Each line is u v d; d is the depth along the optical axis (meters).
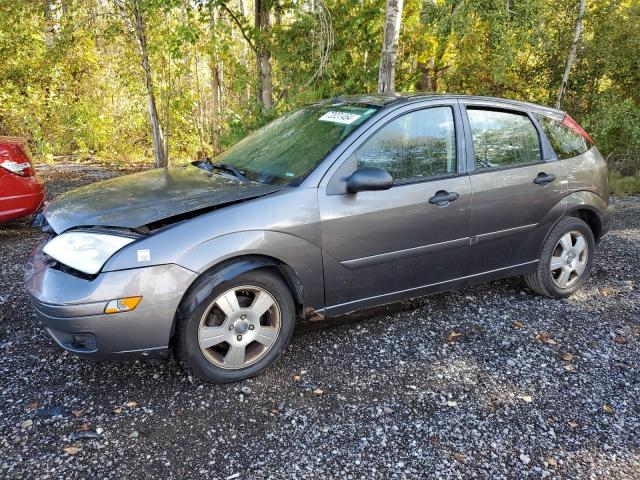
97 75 13.25
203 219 2.87
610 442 2.65
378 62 8.77
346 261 3.29
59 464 2.43
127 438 2.61
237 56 11.79
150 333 2.78
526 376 3.23
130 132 13.49
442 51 9.41
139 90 11.80
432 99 3.68
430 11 8.37
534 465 2.48
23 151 5.52
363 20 8.38
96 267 2.73
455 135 3.71
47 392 2.98
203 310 2.90
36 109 12.38
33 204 5.53
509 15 7.50
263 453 2.53
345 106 3.80
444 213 3.56
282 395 2.99
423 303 4.22
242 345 3.07
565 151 4.26
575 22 9.75
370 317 3.96
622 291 4.56
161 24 9.84
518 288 4.56
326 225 3.17
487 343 3.62
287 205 3.06
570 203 4.17
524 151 4.03
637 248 5.80
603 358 3.46
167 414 2.80
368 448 2.57
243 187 3.22
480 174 3.73
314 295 3.25
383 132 3.42
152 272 2.73
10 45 11.73
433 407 2.90
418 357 3.42
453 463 2.48
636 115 9.80
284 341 3.22
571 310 4.16
